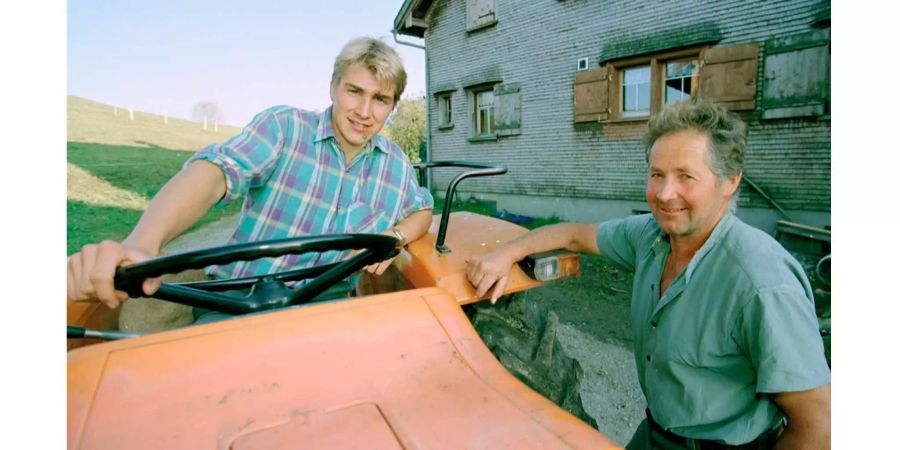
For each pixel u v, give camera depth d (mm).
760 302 1171
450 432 859
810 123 7062
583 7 9531
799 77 7031
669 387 1423
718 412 1327
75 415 836
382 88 1724
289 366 988
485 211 11758
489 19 11375
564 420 887
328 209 1829
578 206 10305
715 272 1292
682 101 1343
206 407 889
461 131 12758
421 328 1155
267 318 1087
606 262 6418
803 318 1155
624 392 3172
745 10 7465
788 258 1237
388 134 23781
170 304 1716
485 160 12250
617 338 4062
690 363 1341
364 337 1089
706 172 1276
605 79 9320
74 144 21375
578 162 10148
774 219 7555
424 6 12977
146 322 1677
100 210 11125
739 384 1303
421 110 24078
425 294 1276
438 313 1219
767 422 1306
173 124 33344
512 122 11289
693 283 1332
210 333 1026
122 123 30047
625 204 9516
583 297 5145
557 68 10219
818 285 4711
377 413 911
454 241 1880
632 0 8773
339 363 1016
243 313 1294
